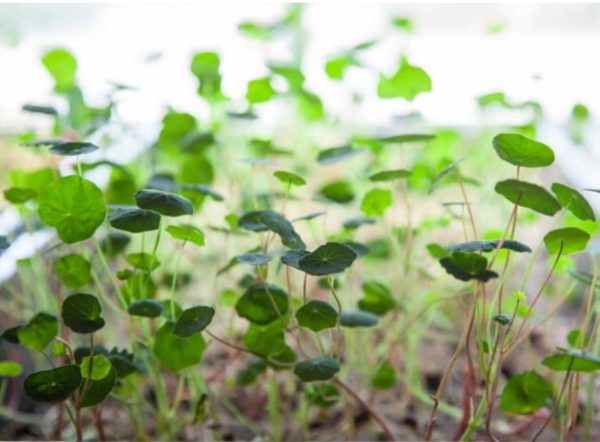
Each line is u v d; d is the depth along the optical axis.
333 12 1.23
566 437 0.70
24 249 0.79
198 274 0.99
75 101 0.87
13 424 0.80
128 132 0.93
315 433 0.80
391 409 0.83
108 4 1.21
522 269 1.10
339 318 0.68
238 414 0.79
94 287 0.83
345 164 1.14
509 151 0.61
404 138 0.72
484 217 1.09
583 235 0.61
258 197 0.82
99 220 0.63
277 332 0.68
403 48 1.04
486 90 0.95
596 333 0.76
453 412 0.80
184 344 0.68
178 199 0.62
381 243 0.85
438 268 0.93
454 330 0.96
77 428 0.64
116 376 0.65
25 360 0.82
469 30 1.30
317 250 0.61
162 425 0.76
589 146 1.06
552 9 1.29
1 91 1.03
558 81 1.11
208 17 1.19
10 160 1.04
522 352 0.90
